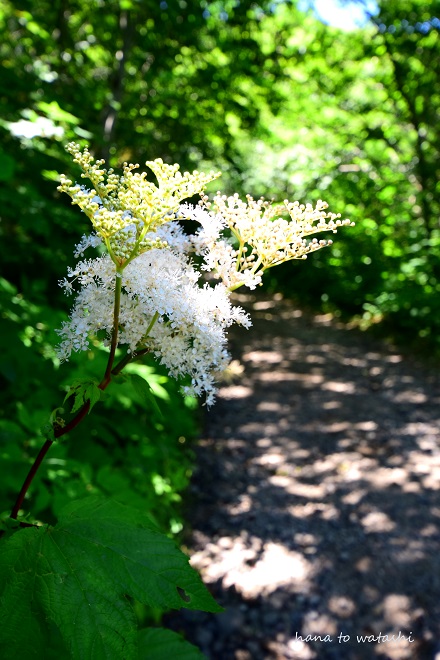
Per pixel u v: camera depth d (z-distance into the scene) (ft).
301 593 13.92
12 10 18.92
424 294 37.93
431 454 21.68
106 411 13.05
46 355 10.85
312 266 54.90
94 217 4.29
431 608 13.41
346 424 24.90
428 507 17.78
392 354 37.42
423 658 12.01
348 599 13.75
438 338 35.81
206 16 26.53
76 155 4.26
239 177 36.78
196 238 4.90
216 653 11.99
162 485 14.23
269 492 18.78
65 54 25.59
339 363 35.27
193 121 30.40
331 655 12.11
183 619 12.73
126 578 3.80
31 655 3.39
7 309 9.86
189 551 15.33
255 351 37.58
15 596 3.57
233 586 14.03
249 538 16.07
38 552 3.83
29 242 13.87
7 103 12.72
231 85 30.86
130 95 28.53
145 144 28.07
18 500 4.50
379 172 49.75
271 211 4.86
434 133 46.60
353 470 20.40
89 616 3.58
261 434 23.56
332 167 51.08
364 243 49.26
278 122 52.80
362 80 49.65
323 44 46.57
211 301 4.60
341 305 50.42
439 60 45.03
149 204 4.21
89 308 4.58
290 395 28.84
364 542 15.99
